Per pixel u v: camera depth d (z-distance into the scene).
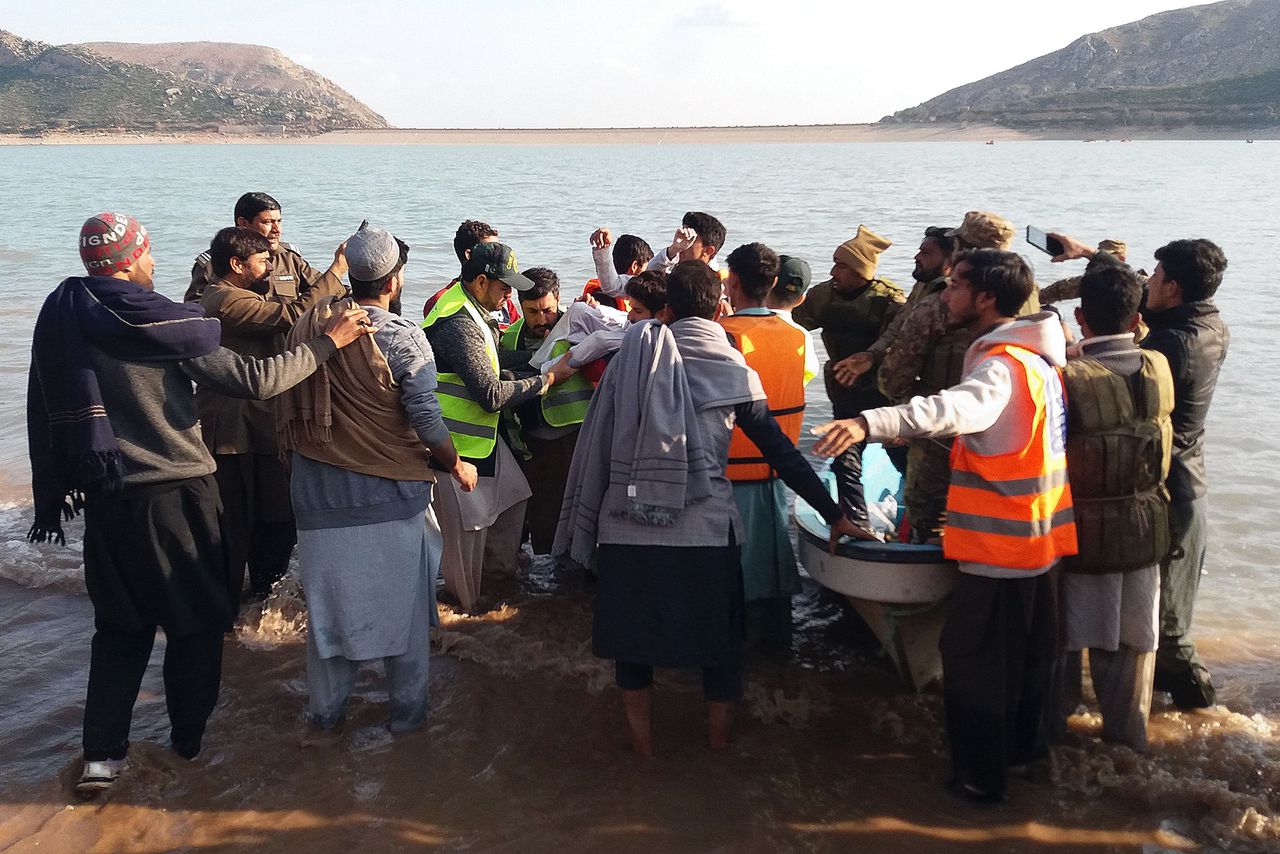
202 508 3.95
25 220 33.03
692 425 3.90
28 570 5.91
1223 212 32.78
